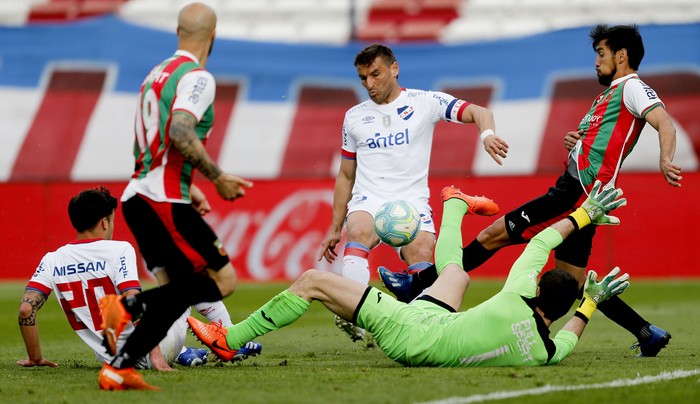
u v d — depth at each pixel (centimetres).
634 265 5703
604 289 1981
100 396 1538
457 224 2064
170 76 1652
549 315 1864
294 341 2833
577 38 7275
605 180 2334
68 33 7731
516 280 1864
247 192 5938
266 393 1552
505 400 1467
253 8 8412
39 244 6075
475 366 1862
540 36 7344
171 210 1642
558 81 7206
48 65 7644
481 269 5981
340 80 7438
